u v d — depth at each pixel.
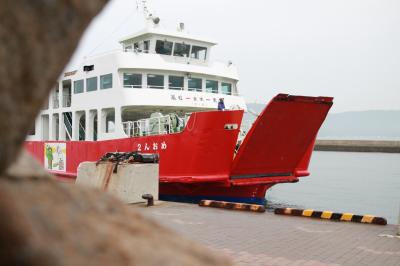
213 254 1.38
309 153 14.04
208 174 11.76
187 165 11.67
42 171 1.32
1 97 1.04
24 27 1.05
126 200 9.62
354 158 56.38
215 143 11.57
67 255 1.10
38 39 1.07
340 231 7.20
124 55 14.48
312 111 11.80
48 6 1.07
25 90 1.08
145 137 12.81
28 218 1.10
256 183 12.65
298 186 25.11
